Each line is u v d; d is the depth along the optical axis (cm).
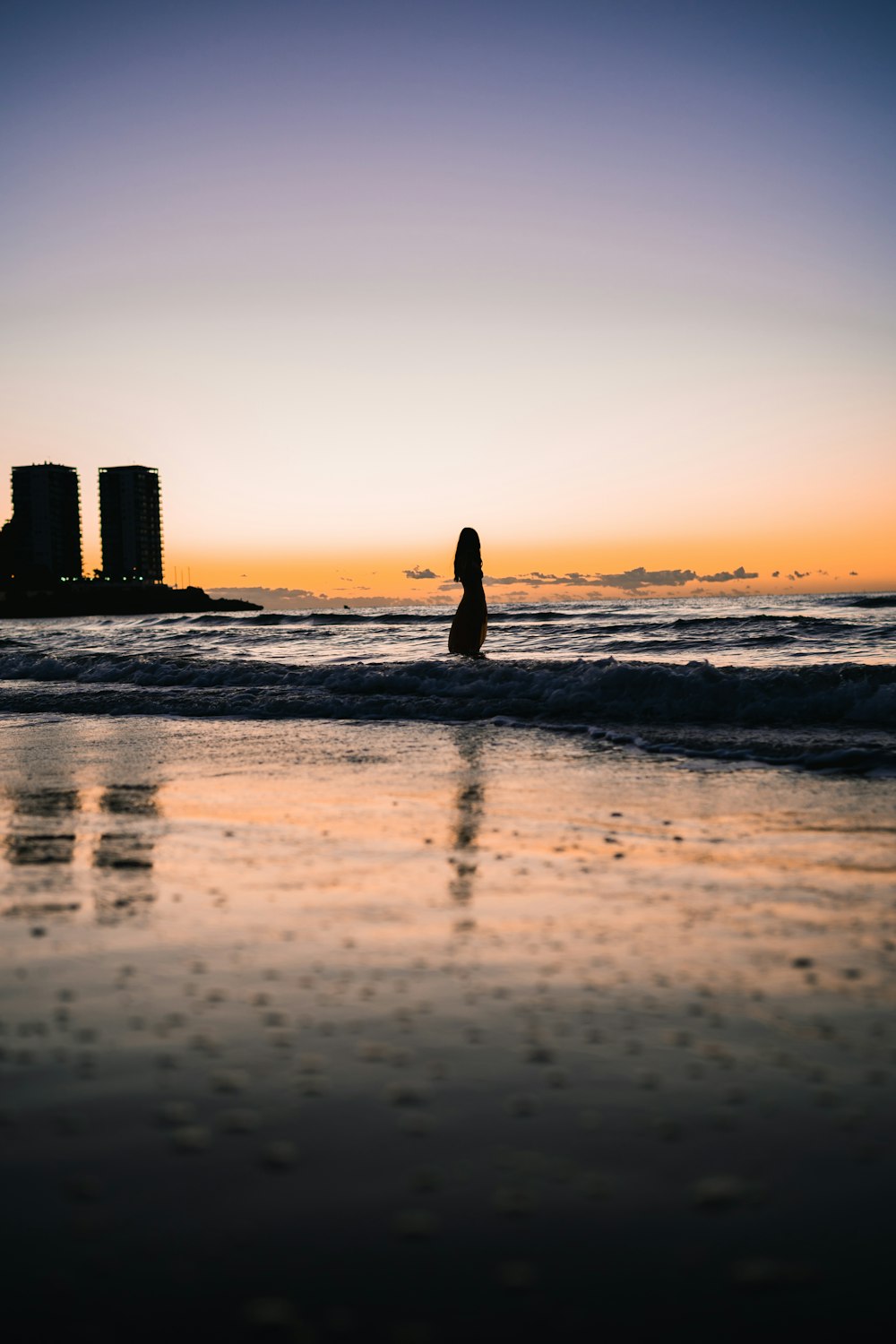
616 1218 165
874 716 926
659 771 709
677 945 316
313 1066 224
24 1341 138
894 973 288
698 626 2462
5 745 896
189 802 604
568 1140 191
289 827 524
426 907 363
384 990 275
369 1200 171
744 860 441
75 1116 202
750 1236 160
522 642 2203
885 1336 137
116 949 316
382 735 927
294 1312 144
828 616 2717
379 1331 139
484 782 669
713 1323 141
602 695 1041
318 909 362
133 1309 145
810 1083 215
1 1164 184
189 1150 188
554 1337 138
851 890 387
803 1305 144
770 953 308
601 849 467
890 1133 192
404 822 538
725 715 976
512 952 309
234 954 308
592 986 278
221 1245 159
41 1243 161
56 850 473
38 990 279
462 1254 157
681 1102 206
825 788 630
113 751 845
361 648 2167
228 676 1384
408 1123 198
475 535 1711
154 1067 225
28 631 3553
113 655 1789
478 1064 225
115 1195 174
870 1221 163
